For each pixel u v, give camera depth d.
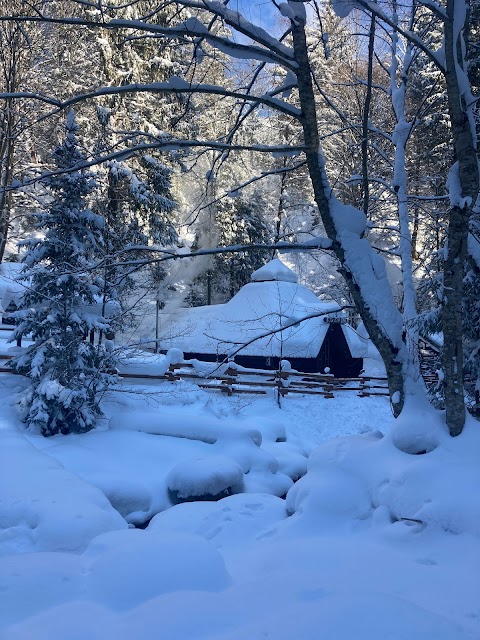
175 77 5.87
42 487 6.88
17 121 20.77
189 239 37.84
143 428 12.50
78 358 12.56
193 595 3.43
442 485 5.04
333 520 5.45
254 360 23.41
